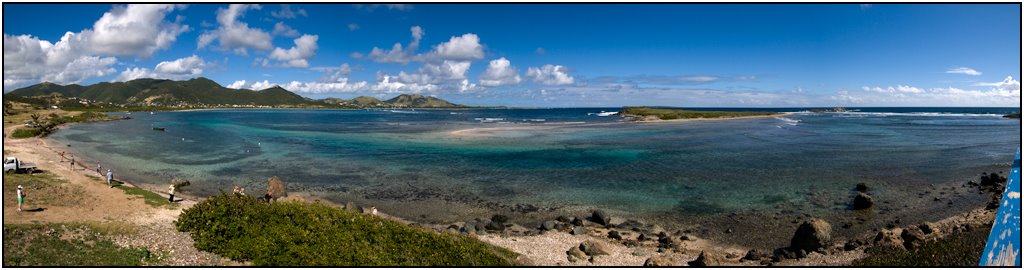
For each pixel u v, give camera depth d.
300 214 21.83
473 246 21.75
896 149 59.88
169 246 19.64
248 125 120.56
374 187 38.56
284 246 18.66
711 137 77.69
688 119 141.38
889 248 21.69
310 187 38.62
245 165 49.16
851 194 35.44
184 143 70.75
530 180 40.97
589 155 55.38
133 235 20.67
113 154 57.03
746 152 57.94
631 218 30.36
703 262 21.28
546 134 83.44
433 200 34.59
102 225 21.23
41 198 27.48
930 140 71.50
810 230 24.02
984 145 63.31
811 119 153.75
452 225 28.50
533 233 27.31
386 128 105.75
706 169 45.97
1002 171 42.69
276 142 72.31
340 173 44.41
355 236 20.17
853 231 27.08
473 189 37.72
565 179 41.38
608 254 23.23
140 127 105.62
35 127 84.19
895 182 39.09
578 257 22.52
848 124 119.56
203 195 35.53
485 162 50.38
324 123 133.12
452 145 66.06
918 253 19.97
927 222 26.64
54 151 57.12
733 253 24.05
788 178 41.34
